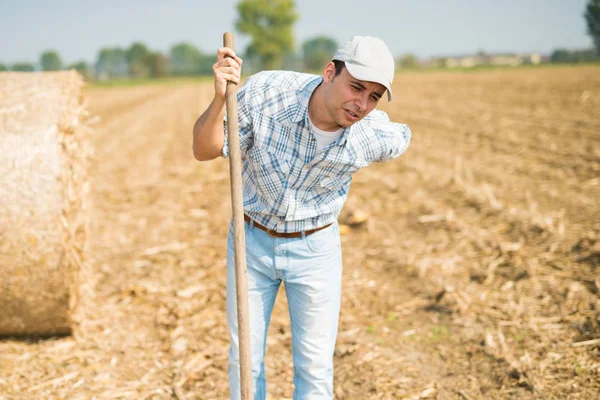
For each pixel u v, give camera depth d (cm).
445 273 503
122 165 1063
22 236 355
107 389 342
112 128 1719
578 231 567
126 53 15200
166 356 382
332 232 248
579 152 926
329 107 213
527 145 1024
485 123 1355
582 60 5925
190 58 17275
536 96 1988
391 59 207
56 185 359
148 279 510
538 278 473
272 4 8725
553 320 410
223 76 212
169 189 861
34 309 373
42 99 374
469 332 405
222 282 500
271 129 225
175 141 1394
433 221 639
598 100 1691
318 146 225
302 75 229
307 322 255
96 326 418
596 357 362
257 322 258
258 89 227
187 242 614
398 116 1630
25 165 355
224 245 600
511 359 365
